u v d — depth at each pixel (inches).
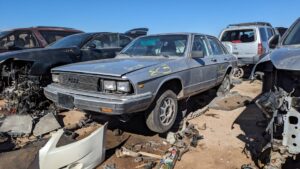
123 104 142.8
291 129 109.3
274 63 117.6
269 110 115.0
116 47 308.2
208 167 137.9
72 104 159.9
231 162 142.6
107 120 196.7
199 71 205.3
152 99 157.9
